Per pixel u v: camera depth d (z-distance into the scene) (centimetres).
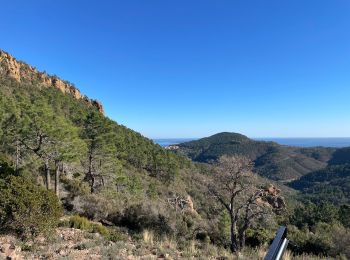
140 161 6594
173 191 5678
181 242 1345
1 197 976
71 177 3100
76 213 1728
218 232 2230
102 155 3067
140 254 910
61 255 827
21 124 2298
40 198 1032
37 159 2394
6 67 9906
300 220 4741
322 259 1225
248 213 2208
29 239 977
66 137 2380
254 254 1052
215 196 2364
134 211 1867
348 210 4853
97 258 820
